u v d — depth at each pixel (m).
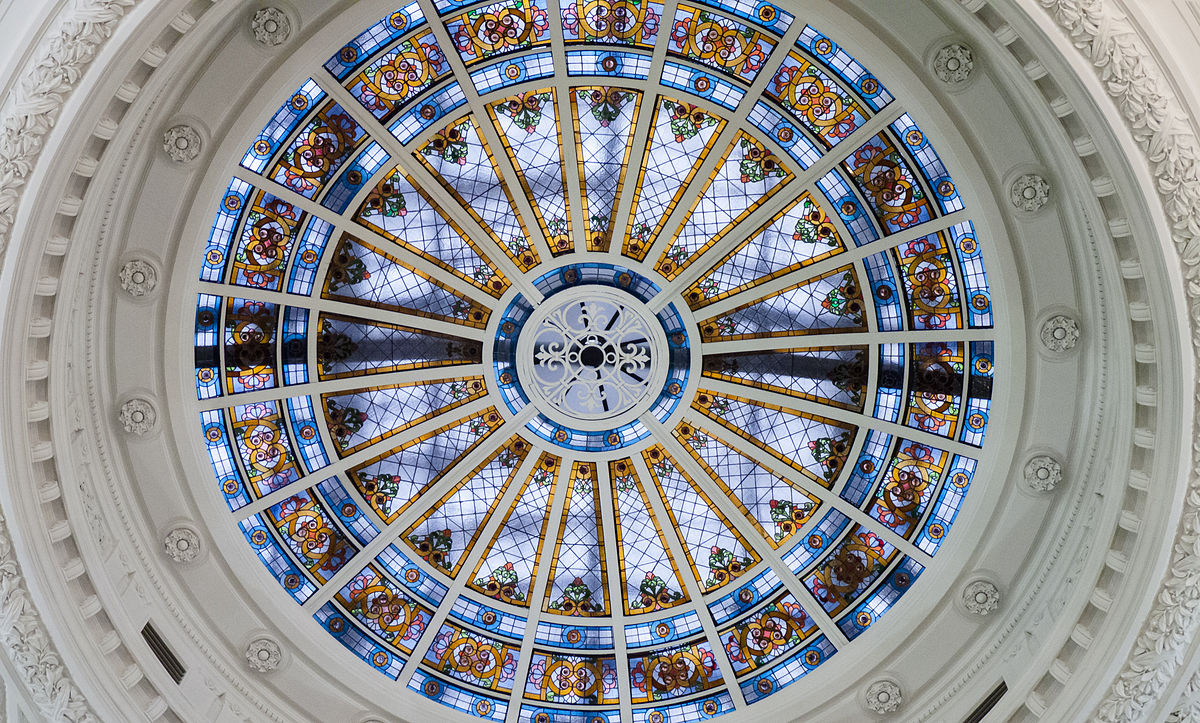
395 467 16.38
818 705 15.55
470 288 15.74
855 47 12.45
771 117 14.22
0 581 10.90
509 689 16.56
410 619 16.41
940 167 13.85
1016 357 13.84
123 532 13.73
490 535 16.72
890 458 15.74
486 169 15.05
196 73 12.27
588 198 15.46
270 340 15.09
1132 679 11.63
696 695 16.55
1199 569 10.88
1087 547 13.01
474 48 13.68
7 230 9.60
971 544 14.62
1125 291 10.87
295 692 15.33
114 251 12.98
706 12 13.29
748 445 16.39
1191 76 9.40
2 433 10.73
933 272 14.69
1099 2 9.25
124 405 13.62
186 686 13.88
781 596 16.53
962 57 11.91
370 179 14.54
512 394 16.55
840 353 15.75
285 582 15.71
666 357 16.20
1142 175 9.70
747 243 15.45
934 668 15.07
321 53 12.62
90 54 9.16
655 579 16.97
